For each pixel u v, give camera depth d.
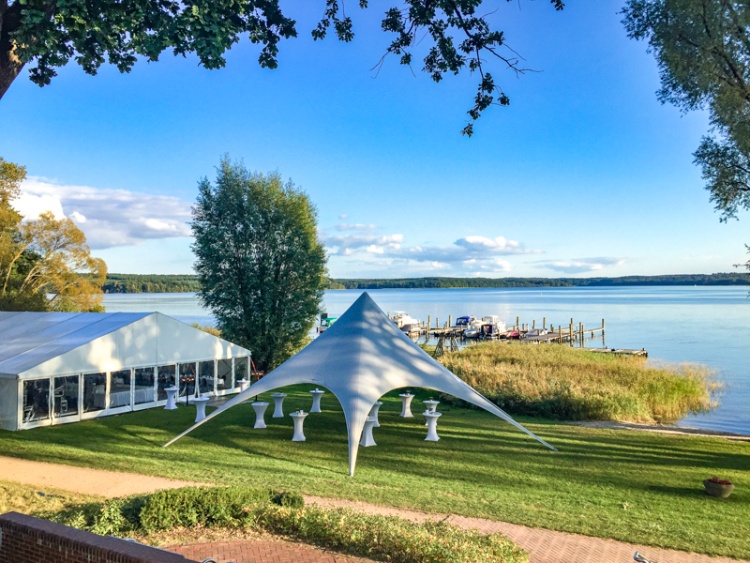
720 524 9.53
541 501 10.75
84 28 8.65
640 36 16.98
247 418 18.94
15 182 44.06
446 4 10.13
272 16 10.95
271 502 9.14
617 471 12.95
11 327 23.14
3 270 43.28
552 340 51.50
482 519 9.66
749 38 15.38
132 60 10.70
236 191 32.34
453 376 15.02
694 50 15.89
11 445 15.00
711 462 13.84
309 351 15.52
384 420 18.97
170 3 9.77
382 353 14.89
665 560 8.07
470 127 10.77
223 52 9.56
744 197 18.84
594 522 9.54
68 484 11.31
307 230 33.16
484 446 15.30
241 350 25.62
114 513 8.29
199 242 32.03
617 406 20.52
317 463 13.41
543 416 20.56
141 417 19.28
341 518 8.40
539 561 7.95
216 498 8.72
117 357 20.12
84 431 16.97
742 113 16.33
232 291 31.81
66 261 46.97
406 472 12.73
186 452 14.33
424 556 7.31
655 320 77.75
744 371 34.00
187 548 7.78
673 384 25.78
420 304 134.38
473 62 10.51
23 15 8.13
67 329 21.42
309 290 33.12
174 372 22.44
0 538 5.76
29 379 17.30
